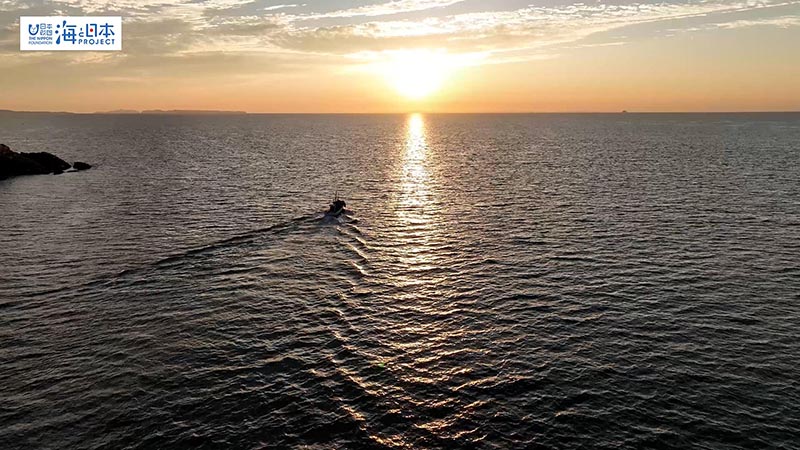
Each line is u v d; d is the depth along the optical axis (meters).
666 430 20.06
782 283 34.38
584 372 24.20
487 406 21.78
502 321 29.77
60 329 28.66
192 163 101.25
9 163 82.94
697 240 44.28
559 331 28.36
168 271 38.31
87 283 35.59
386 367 24.98
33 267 38.56
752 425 20.28
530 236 46.81
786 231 46.50
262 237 47.66
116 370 24.52
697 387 22.88
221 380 23.83
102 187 72.38
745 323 28.84
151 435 19.98
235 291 34.59
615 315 30.14
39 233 47.81
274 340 27.73
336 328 29.17
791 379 23.38
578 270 37.69
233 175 85.12
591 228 48.97
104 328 28.88
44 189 70.81
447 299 33.12
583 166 94.69
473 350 26.50
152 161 104.62
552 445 19.31
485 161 107.50
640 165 94.19
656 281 35.19
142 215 55.41
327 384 23.53
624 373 24.08
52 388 22.98
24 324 29.17
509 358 25.62
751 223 49.38
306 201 64.19
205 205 60.75
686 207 56.97
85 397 22.34
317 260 41.31
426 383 23.56
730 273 36.34
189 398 22.41
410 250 43.78
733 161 97.75
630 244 43.56
